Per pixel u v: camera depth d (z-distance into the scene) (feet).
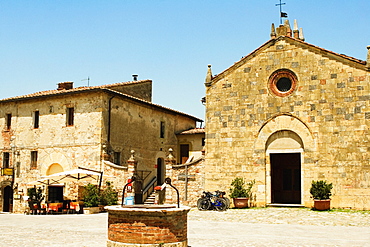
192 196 85.05
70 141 95.66
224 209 76.54
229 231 53.67
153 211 35.94
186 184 85.71
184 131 121.70
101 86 101.04
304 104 77.77
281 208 76.84
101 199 87.35
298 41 79.30
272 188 90.53
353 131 73.87
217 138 84.02
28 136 102.42
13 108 106.22
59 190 96.68
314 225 58.95
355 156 73.36
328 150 75.31
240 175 81.25
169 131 117.80
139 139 104.73
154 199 98.17
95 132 92.43
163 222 36.40
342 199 73.67
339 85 75.61
